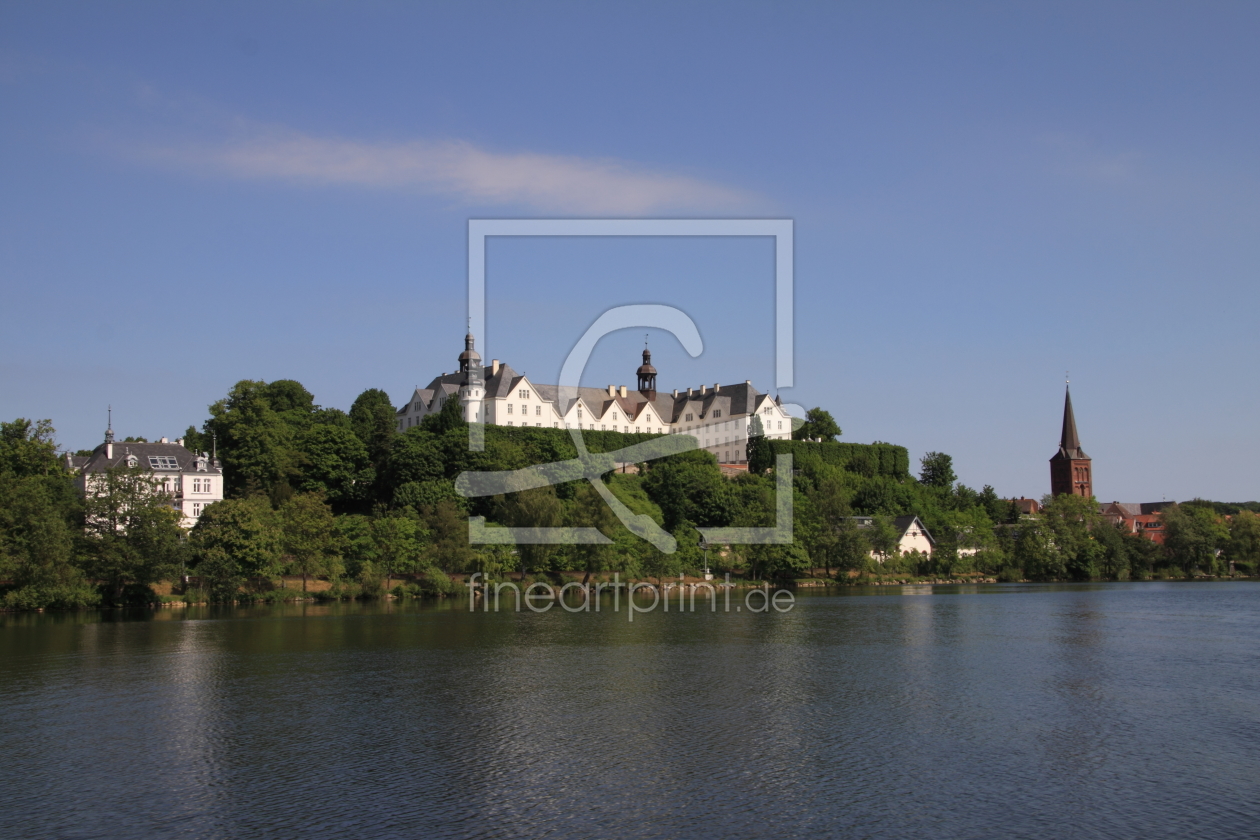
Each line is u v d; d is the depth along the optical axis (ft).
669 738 180.45
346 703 211.61
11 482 411.13
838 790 149.48
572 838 130.11
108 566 404.16
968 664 265.34
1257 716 198.08
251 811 140.77
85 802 144.97
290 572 465.47
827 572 647.97
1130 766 161.79
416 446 595.06
